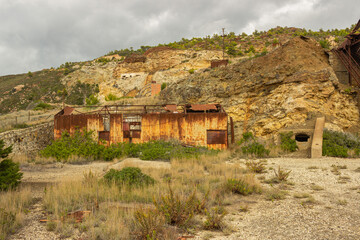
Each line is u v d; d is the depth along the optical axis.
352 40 28.12
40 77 126.31
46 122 29.89
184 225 6.47
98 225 6.38
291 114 25.27
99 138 26.11
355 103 26.28
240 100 30.52
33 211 7.72
